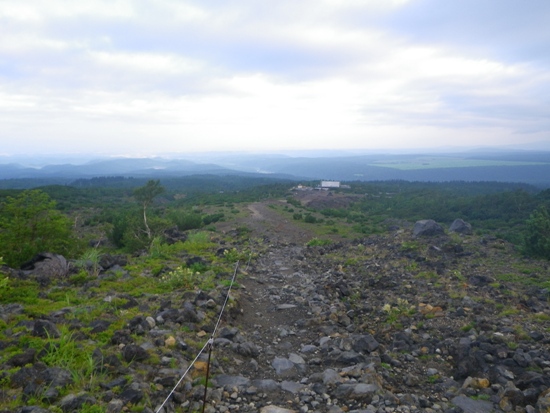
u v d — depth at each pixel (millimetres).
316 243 27047
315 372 7453
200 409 5645
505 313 10203
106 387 5535
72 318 8750
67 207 97312
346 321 10586
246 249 23516
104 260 16594
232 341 8648
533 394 6074
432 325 9727
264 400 6230
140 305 10336
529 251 18500
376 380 6707
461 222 27531
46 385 5363
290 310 11727
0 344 6809
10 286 11695
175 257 19734
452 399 6281
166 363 6762
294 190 133500
